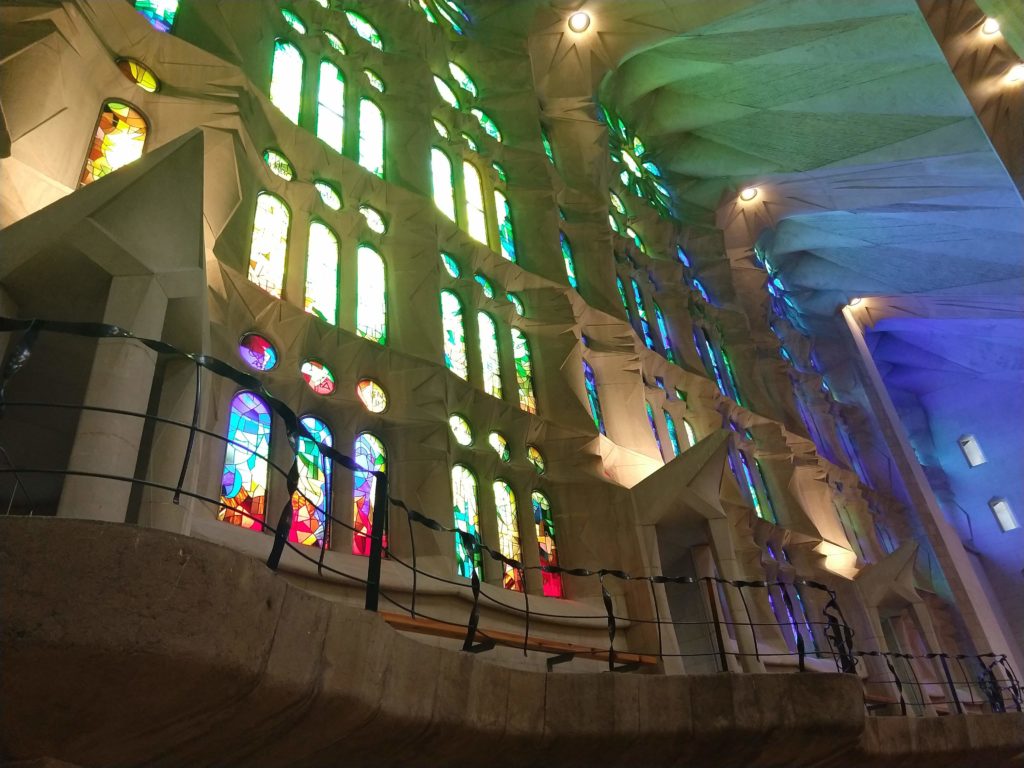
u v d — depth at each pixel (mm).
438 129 20781
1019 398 37781
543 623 14375
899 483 34406
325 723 5934
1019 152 17922
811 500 28438
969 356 38656
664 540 17859
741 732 9258
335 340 14031
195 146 8922
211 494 10805
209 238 11914
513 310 19250
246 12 15352
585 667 14391
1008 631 34312
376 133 18297
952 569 31125
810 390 33781
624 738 8648
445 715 7051
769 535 23625
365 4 19891
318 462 12969
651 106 30078
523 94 23578
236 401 12016
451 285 17953
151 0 13812
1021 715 14070
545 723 8172
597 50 25359
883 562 25391
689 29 24156
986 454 37875
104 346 7527
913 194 28703
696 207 31984
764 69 25391
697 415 24906
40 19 10672
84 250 7828
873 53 23234
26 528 4418
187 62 13195
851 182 29234
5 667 4273
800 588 23922
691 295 28625
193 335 8977
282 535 5625
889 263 34000
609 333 21781
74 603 4359
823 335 38031
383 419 14320
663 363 24016
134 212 8312
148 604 4547
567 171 24859
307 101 16625
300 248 14625
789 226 34344
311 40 17281
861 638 24000
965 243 30703
